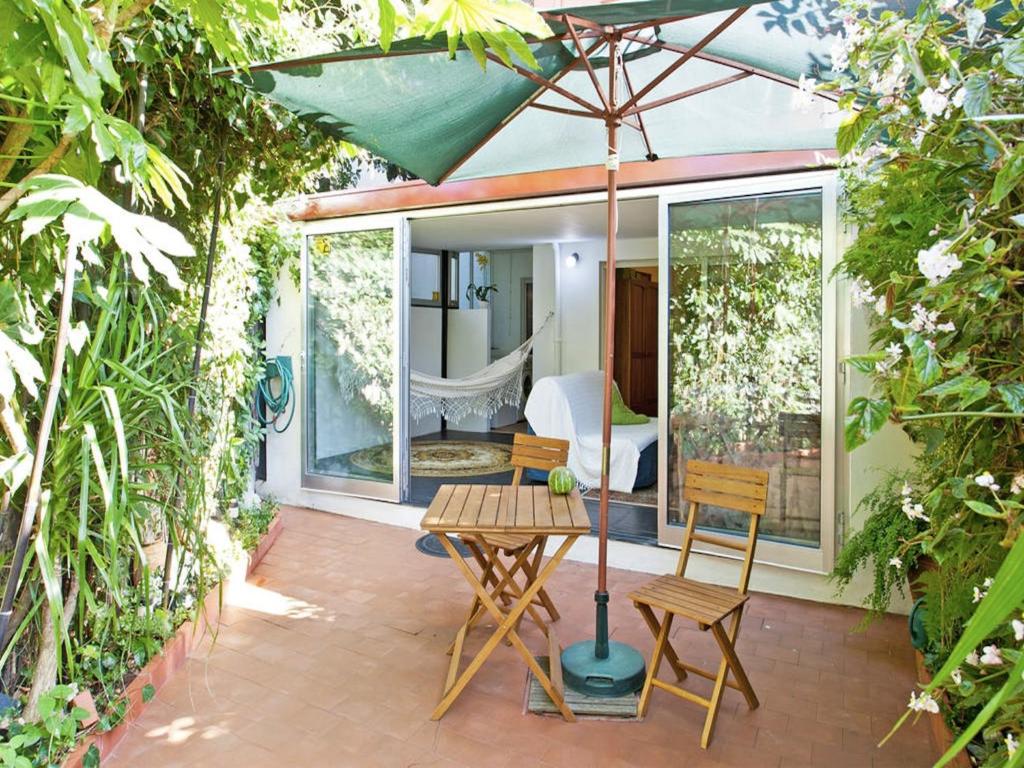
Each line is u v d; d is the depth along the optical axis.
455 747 2.20
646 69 2.79
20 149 1.59
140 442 2.32
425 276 8.30
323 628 3.09
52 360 1.92
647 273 8.21
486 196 4.33
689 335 3.72
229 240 3.44
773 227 3.48
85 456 1.77
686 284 3.72
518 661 2.79
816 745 2.22
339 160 4.13
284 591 3.53
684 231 3.71
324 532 4.62
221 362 3.29
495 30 1.41
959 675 1.40
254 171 2.98
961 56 1.53
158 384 2.11
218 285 3.32
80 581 1.83
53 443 1.93
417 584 3.64
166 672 2.59
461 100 2.55
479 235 6.54
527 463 3.28
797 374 3.44
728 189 3.56
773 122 2.97
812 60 2.26
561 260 7.57
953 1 1.40
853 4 1.60
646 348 8.23
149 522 2.58
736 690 2.56
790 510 3.49
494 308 9.95
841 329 3.33
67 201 1.25
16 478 1.66
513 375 7.46
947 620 1.79
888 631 3.12
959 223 1.42
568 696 2.49
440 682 2.61
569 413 5.32
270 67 2.08
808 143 3.15
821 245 3.35
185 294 2.93
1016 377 1.30
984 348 1.39
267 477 5.46
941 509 1.57
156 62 2.22
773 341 3.50
